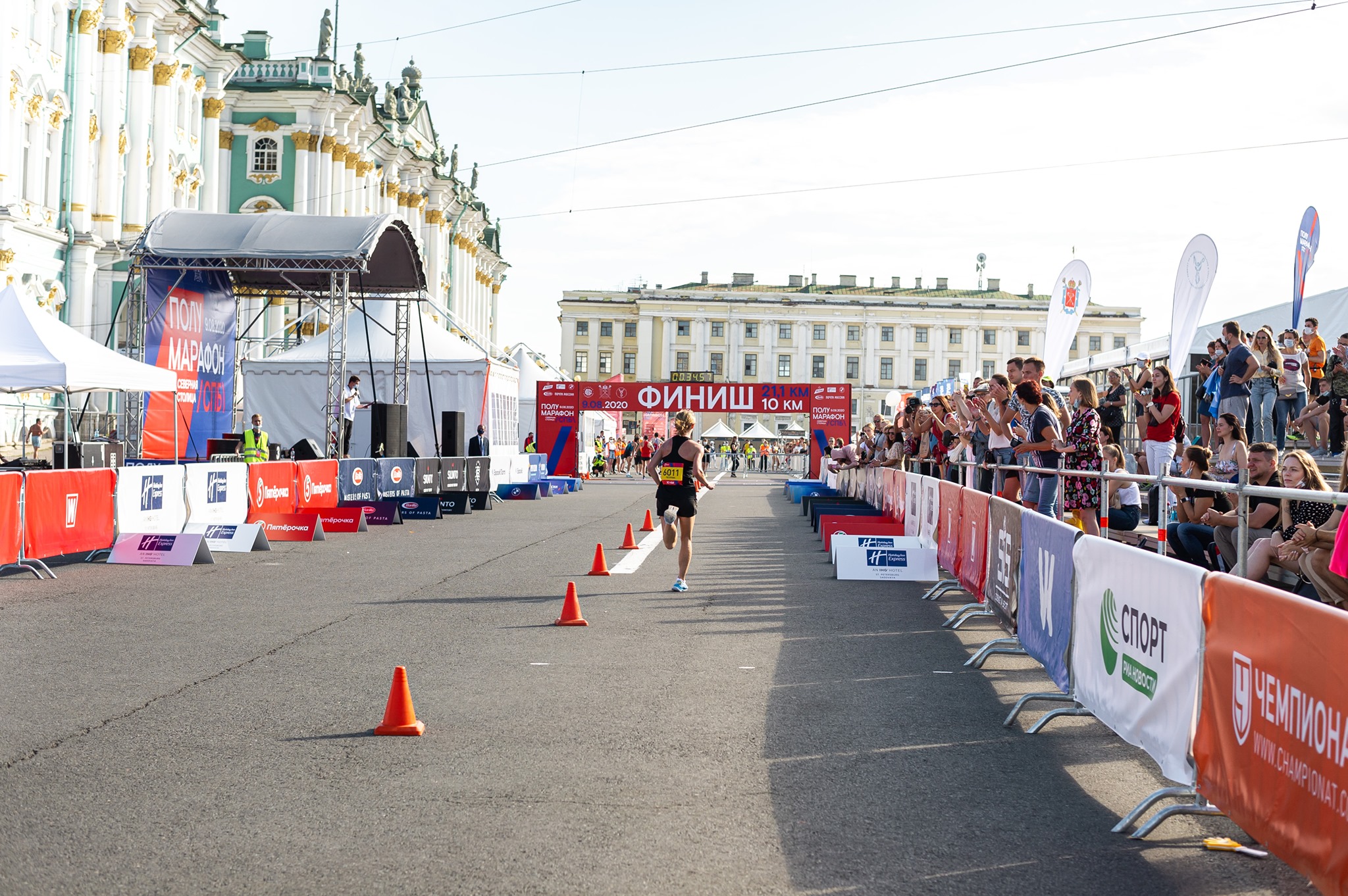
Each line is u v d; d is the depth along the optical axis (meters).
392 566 13.85
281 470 18.59
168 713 6.47
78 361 17.67
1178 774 4.84
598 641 8.87
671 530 11.88
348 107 50.66
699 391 44.56
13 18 31.61
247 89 48.25
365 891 3.94
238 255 23.61
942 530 12.39
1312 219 14.09
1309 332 16.62
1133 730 5.39
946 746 5.98
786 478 55.06
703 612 10.40
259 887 3.96
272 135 48.88
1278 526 8.29
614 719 6.43
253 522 17.45
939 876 4.17
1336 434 16.23
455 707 6.68
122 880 4.02
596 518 22.86
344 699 6.83
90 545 13.54
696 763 5.58
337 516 18.94
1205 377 18.39
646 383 44.31
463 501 24.12
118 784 5.16
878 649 8.67
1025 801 5.07
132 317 23.59
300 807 4.86
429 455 31.69
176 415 23.09
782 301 118.56
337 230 24.70
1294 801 3.86
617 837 4.52
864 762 5.65
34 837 4.45
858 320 118.56
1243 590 4.27
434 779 5.27
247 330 30.06
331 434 26.42
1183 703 4.82
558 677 7.54
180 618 9.81
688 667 7.91
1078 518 10.96
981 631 9.53
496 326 91.25
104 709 6.55
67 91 35.00
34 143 33.53
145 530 14.70
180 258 23.72
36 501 12.45
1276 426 16.25
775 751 5.83
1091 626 6.11
